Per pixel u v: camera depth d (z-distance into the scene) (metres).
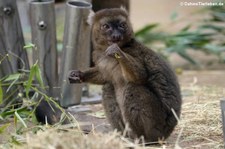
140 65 9.93
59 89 12.34
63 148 7.72
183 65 19.72
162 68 10.14
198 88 14.74
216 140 10.08
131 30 10.59
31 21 12.06
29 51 16.94
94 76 10.63
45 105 10.99
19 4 20.27
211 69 19.19
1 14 11.83
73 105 12.35
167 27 23.41
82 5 12.32
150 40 20.11
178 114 10.28
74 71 10.62
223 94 13.65
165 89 10.08
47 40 12.09
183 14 25.25
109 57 10.28
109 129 10.72
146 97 9.95
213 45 19.64
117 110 10.34
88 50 12.45
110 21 10.71
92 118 11.66
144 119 9.99
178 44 19.05
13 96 11.73
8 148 9.09
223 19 19.95
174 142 10.05
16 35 12.02
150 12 27.06
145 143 9.66
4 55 11.80
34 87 11.45
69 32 12.16
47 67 12.14
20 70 11.86
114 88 10.39
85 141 7.85
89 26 12.05
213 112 11.53
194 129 10.72
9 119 11.30
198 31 19.67
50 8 11.99
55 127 10.00
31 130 10.25
